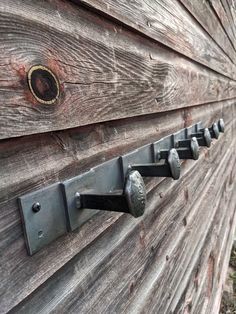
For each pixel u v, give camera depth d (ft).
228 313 5.04
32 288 0.67
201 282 2.54
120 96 1.02
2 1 0.58
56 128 0.72
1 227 0.60
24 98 0.62
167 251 1.62
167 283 1.63
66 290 0.80
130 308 1.16
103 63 0.92
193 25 2.06
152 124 1.37
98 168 0.91
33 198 0.67
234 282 5.78
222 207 3.91
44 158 0.71
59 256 0.77
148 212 1.36
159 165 1.01
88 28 0.85
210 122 2.84
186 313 2.06
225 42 3.84
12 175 0.62
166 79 1.46
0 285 0.60
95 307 0.92
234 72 5.29
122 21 1.01
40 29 0.67
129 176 0.74
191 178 2.20
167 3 1.50
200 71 2.31
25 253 0.65
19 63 0.61
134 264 1.21
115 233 1.07
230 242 4.85
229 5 4.17
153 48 1.32
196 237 2.35
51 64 0.70
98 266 0.95
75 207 0.78
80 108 0.81
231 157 5.04
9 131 0.59
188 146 1.42
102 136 0.96
